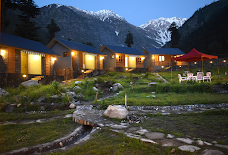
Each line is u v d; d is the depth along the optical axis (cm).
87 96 1140
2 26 2888
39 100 904
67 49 2262
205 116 623
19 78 1520
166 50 3294
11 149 385
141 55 3030
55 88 1061
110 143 394
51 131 521
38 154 374
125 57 2984
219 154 314
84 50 2384
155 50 3253
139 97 1053
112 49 2806
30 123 614
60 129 545
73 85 1394
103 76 2231
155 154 323
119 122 579
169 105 830
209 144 367
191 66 2952
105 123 566
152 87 1304
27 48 1697
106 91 1361
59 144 431
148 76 2248
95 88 1327
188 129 482
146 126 526
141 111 746
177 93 1169
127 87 1494
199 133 446
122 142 395
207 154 315
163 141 391
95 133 479
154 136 428
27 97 930
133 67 3025
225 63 2634
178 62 3148
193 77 1581
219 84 1312
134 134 447
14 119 678
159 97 1014
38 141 432
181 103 847
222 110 661
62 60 2303
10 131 524
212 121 546
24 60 1939
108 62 2888
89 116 656
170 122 562
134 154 331
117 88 1401
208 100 870
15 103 866
